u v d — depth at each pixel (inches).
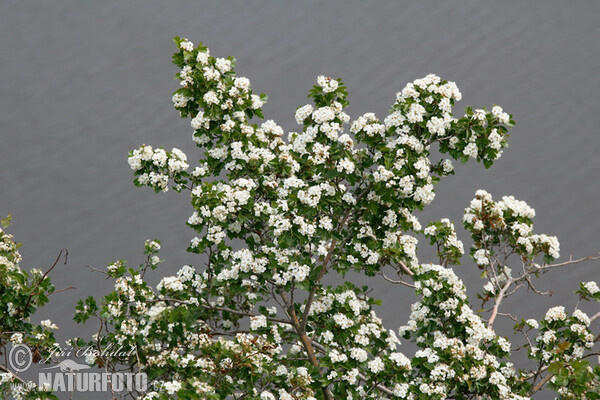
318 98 366.6
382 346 383.6
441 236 408.2
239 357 339.6
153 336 363.6
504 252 429.1
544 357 365.1
